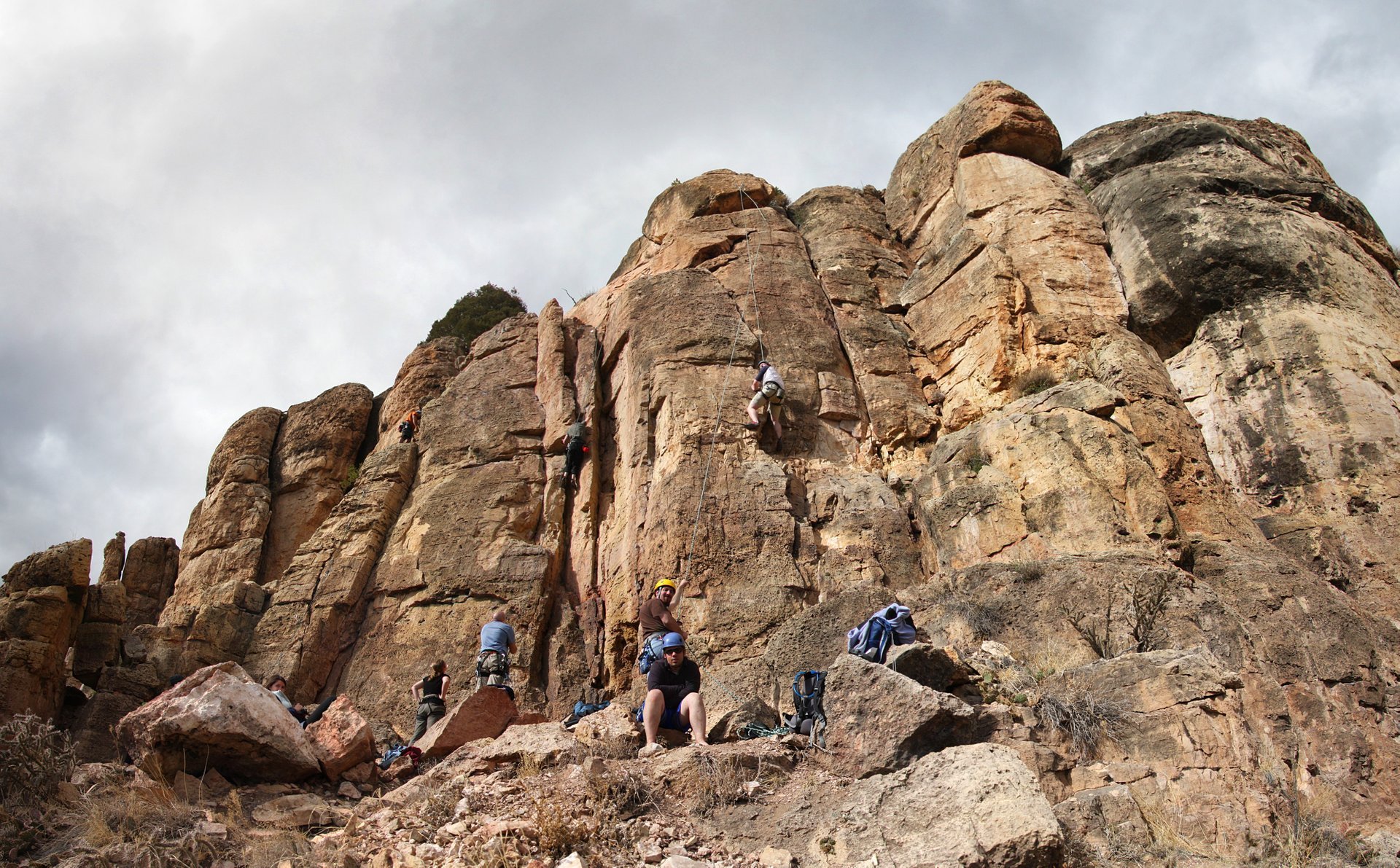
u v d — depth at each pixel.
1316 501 17.48
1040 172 23.42
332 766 11.66
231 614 19.94
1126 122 26.39
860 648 11.89
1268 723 12.57
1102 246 22.08
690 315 21.23
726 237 23.83
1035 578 14.76
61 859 8.98
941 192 24.92
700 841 9.27
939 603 14.97
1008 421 17.92
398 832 9.56
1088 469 16.62
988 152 24.50
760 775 10.08
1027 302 21.02
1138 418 17.89
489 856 8.68
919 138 26.89
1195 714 10.94
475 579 19.88
